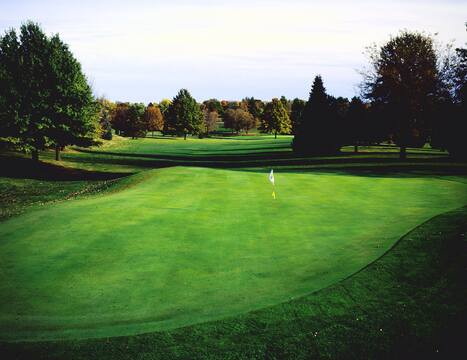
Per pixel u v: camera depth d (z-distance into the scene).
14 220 16.45
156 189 23.31
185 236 14.46
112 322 8.59
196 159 63.22
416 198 21.20
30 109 45.09
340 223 16.20
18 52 47.12
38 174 41.06
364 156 53.62
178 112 118.25
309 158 56.00
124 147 86.25
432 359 6.96
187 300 9.59
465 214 15.65
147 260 12.18
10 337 8.02
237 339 7.72
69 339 7.85
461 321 8.01
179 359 7.10
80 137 49.28
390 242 13.20
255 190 23.39
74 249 13.09
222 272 11.27
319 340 7.62
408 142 61.00
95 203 19.39
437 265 10.69
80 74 48.59
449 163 40.34
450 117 42.28
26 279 10.89
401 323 8.09
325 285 10.02
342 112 94.12
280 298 9.45
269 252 12.84
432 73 44.84
